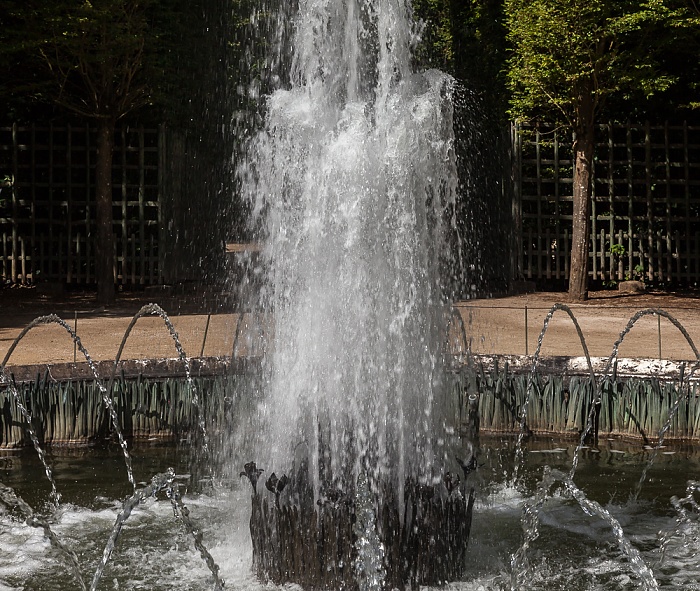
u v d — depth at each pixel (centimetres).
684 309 1566
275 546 483
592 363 892
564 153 1947
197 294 1789
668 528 590
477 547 549
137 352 1045
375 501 467
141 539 569
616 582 497
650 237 1894
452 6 1977
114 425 763
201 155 2083
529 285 1867
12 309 1532
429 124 555
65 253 1880
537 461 772
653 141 1962
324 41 618
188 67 1941
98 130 1700
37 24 1586
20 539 566
